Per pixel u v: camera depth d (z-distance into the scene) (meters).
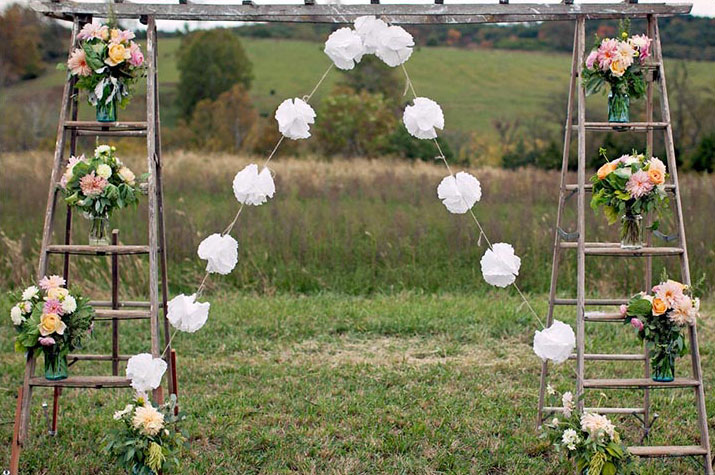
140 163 15.59
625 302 4.44
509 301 8.14
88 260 8.77
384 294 8.49
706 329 7.18
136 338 6.84
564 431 3.97
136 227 9.25
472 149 23.56
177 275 8.73
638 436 4.85
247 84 33.88
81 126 4.21
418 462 4.45
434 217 9.99
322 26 43.56
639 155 4.14
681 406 5.36
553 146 16.89
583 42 4.30
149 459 3.80
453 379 5.86
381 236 9.31
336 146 24.22
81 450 4.60
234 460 4.46
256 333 7.09
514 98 31.81
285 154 24.38
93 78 4.18
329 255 9.11
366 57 28.47
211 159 16.44
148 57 4.22
